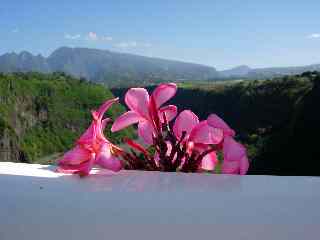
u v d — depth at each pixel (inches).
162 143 73.8
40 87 4192.9
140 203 48.6
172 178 59.2
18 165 70.5
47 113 4037.9
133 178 59.9
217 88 3700.8
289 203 47.9
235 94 3243.1
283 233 41.0
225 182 56.6
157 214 45.5
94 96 4507.9
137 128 75.9
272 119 2674.7
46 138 3796.8
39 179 60.4
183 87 4092.0
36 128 3902.6
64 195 52.2
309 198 49.3
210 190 53.0
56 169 65.2
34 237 42.6
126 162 73.4
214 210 46.0
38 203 49.6
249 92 2987.2
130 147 74.4
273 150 2126.0
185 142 75.1
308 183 56.0
